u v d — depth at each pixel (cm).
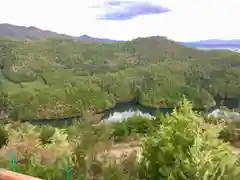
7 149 1733
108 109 14925
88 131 1059
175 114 810
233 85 18350
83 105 13988
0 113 10119
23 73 18275
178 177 689
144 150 871
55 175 941
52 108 13550
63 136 1444
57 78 17812
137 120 2303
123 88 17725
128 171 1004
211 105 14775
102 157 1048
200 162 669
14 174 320
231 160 673
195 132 759
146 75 19875
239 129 1716
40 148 1712
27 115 12950
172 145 759
